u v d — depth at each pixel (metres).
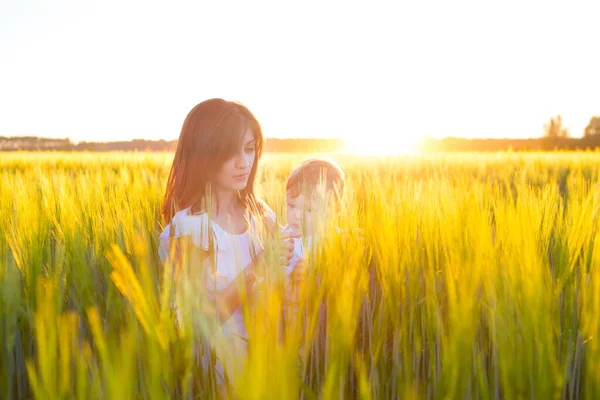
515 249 1.25
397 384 1.26
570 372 1.21
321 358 1.28
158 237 1.73
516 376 1.06
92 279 1.47
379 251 1.45
